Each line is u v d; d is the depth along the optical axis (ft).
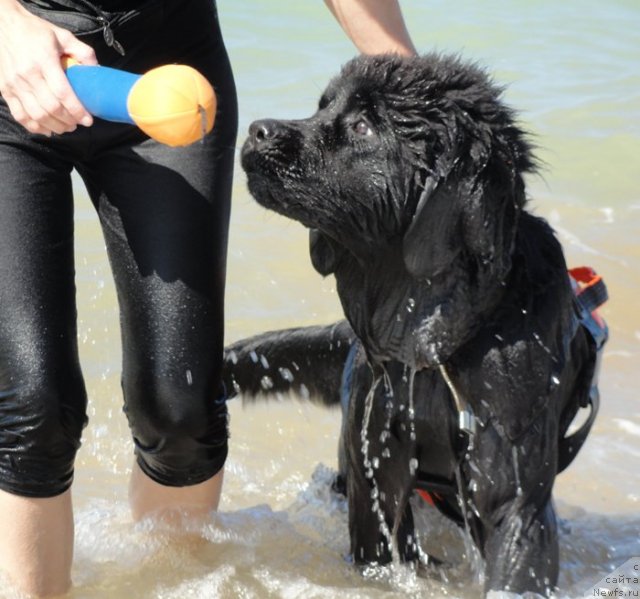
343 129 18.02
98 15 17.98
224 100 19.38
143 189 18.43
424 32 53.21
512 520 18.81
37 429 17.10
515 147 17.94
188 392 18.15
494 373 18.30
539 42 53.62
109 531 21.20
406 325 18.44
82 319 28.66
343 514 23.25
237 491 23.85
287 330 23.63
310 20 51.16
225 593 19.92
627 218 36.78
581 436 21.09
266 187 18.16
